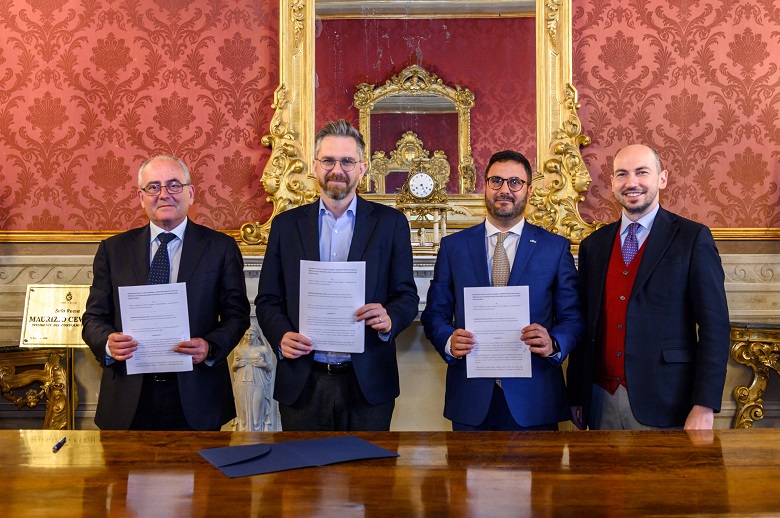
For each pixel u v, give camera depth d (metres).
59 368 2.97
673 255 2.23
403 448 1.36
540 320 2.31
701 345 2.14
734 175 3.22
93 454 1.31
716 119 3.23
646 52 3.25
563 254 2.38
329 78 3.23
